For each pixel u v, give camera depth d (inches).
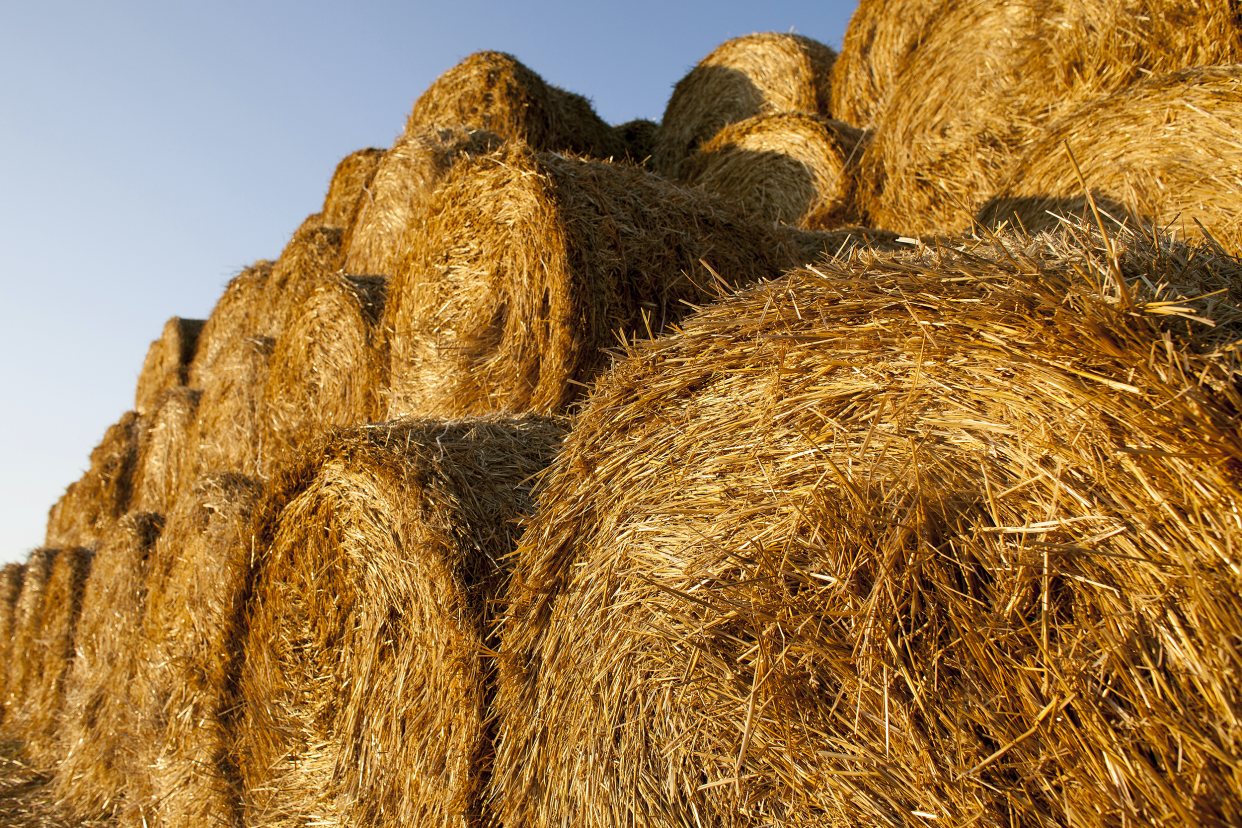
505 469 118.0
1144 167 127.2
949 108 186.5
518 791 90.4
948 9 189.9
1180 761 47.3
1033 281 61.5
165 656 169.8
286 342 211.3
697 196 164.1
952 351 62.1
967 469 60.3
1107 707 50.7
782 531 68.1
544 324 141.7
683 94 322.7
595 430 88.7
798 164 230.7
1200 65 136.1
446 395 159.9
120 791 201.3
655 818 74.4
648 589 78.4
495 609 103.3
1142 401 52.7
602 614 83.2
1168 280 62.7
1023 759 53.2
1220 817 45.4
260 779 134.1
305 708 127.4
